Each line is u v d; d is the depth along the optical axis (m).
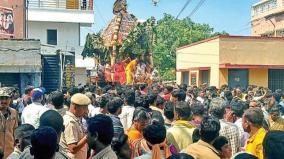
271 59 29.27
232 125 6.91
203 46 31.83
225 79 28.78
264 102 11.74
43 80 25.92
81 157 6.59
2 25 27.45
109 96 9.95
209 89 15.83
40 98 8.87
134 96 9.30
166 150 4.90
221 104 7.52
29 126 5.18
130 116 8.91
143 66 27.12
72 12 44.12
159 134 4.74
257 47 29.09
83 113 6.71
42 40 44.12
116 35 27.45
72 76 27.23
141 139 5.87
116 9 27.83
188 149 4.90
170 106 7.16
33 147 4.07
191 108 7.18
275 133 2.75
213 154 4.79
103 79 27.25
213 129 4.91
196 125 7.00
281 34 49.94
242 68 28.56
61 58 26.36
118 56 27.48
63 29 44.62
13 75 21.42
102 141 4.53
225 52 28.86
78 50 44.62
